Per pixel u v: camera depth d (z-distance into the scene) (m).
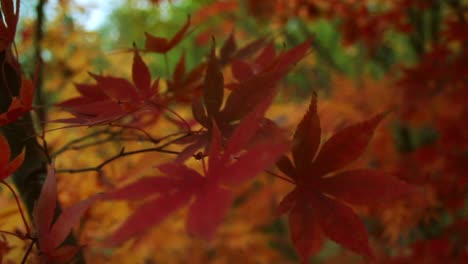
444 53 1.31
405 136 1.89
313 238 0.45
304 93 2.20
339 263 1.98
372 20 1.64
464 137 1.27
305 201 0.46
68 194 0.65
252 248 1.55
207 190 0.38
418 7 1.60
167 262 1.23
